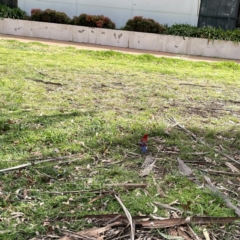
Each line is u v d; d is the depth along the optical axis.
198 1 13.24
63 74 6.31
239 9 13.16
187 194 2.51
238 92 6.10
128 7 13.90
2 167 2.71
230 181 2.78
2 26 12.87
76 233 2.04
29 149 3.06
